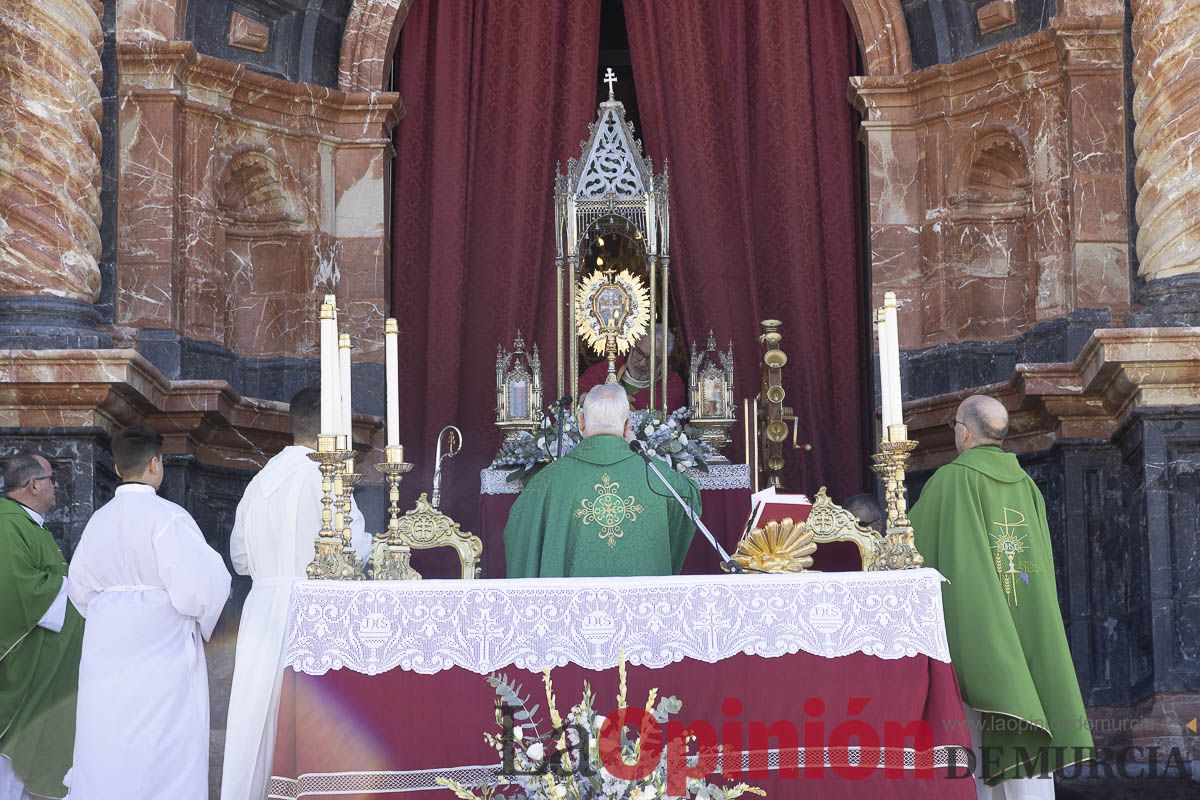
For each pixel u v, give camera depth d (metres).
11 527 6.52
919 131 9.41
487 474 7.75
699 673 5.15
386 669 5.11
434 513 5.84
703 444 7.91
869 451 9.38
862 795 5.11
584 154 8.41
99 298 8.55
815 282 9.45
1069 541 8.17
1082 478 8.23
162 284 8.59
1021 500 6.17
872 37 9.50
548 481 5.98
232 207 9.23
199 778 5.99
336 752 5.06
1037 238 8.87
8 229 8.05
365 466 9.20
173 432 8.32
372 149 9.45
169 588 5.97
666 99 9.59
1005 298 9.14
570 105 9.62
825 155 9.59
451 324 9.37
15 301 8.02
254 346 9.24
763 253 9.51
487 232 9.54
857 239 9.55
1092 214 8.59
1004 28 9.20
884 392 5.50
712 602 5.20
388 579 5.53
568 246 8.37
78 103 8.26
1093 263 8.55
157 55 8.67
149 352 8.51
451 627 5.16
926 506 6.22
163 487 8.30
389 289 9.52
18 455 6.79
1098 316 8.52
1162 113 8.12
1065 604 8.13
